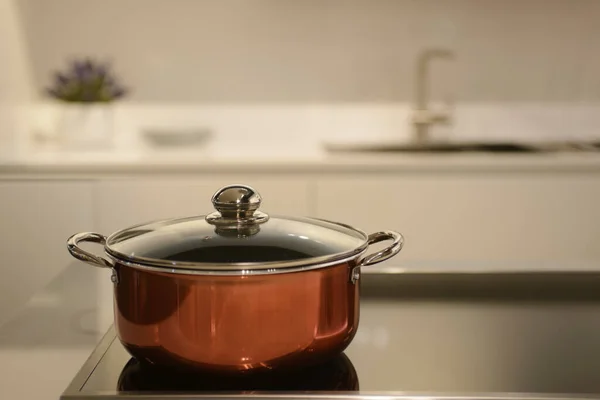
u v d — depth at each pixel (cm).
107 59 276
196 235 63
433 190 225
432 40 279
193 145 257
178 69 278
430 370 65
